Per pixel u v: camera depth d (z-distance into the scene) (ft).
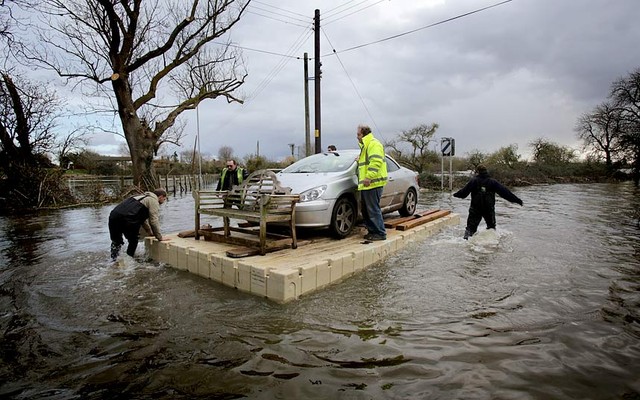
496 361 9.73
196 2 46.85
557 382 8.75
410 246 22.93
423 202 53.11
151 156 50.34
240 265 15.92
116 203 61.26
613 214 37.22
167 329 12.14
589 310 12.90
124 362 10.10
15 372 9.69
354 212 22.33
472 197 25.49
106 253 23.13
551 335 11.10
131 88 53.98
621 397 8.17
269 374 9.37
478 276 16.88
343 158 24.06
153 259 21.56
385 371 9.38
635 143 107.55
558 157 127.75
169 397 8.52
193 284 16.89
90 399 8.51
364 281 16.62
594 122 130.41
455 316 12.65
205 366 9.82
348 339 11.19
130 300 14.83
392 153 99.55
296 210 19.54
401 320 12.46
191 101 54.80
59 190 57.82
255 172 19.99
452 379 8.95
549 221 32.55
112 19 42.60
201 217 40.65
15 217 44.11
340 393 8.50
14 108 55.11
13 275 18.37
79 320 12.92
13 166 54.34
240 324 12.43
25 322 12.79
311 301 14.38
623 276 16.53
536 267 18.06
